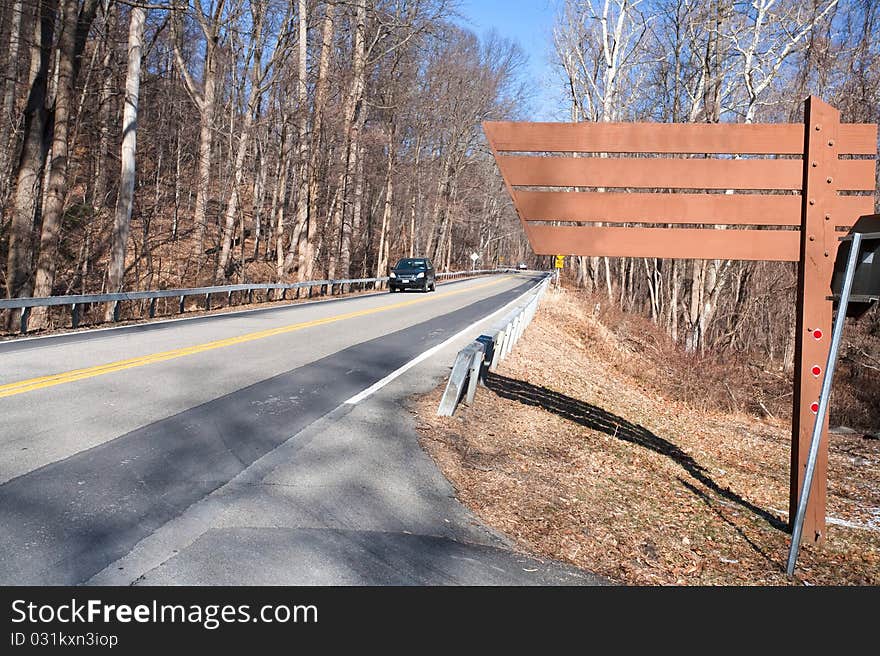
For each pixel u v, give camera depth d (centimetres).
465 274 6819
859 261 576
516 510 587
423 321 1836
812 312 698
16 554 387
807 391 703
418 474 606
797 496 714
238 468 557
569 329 2375
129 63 1772
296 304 2402
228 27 2691
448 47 4659
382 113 3856
